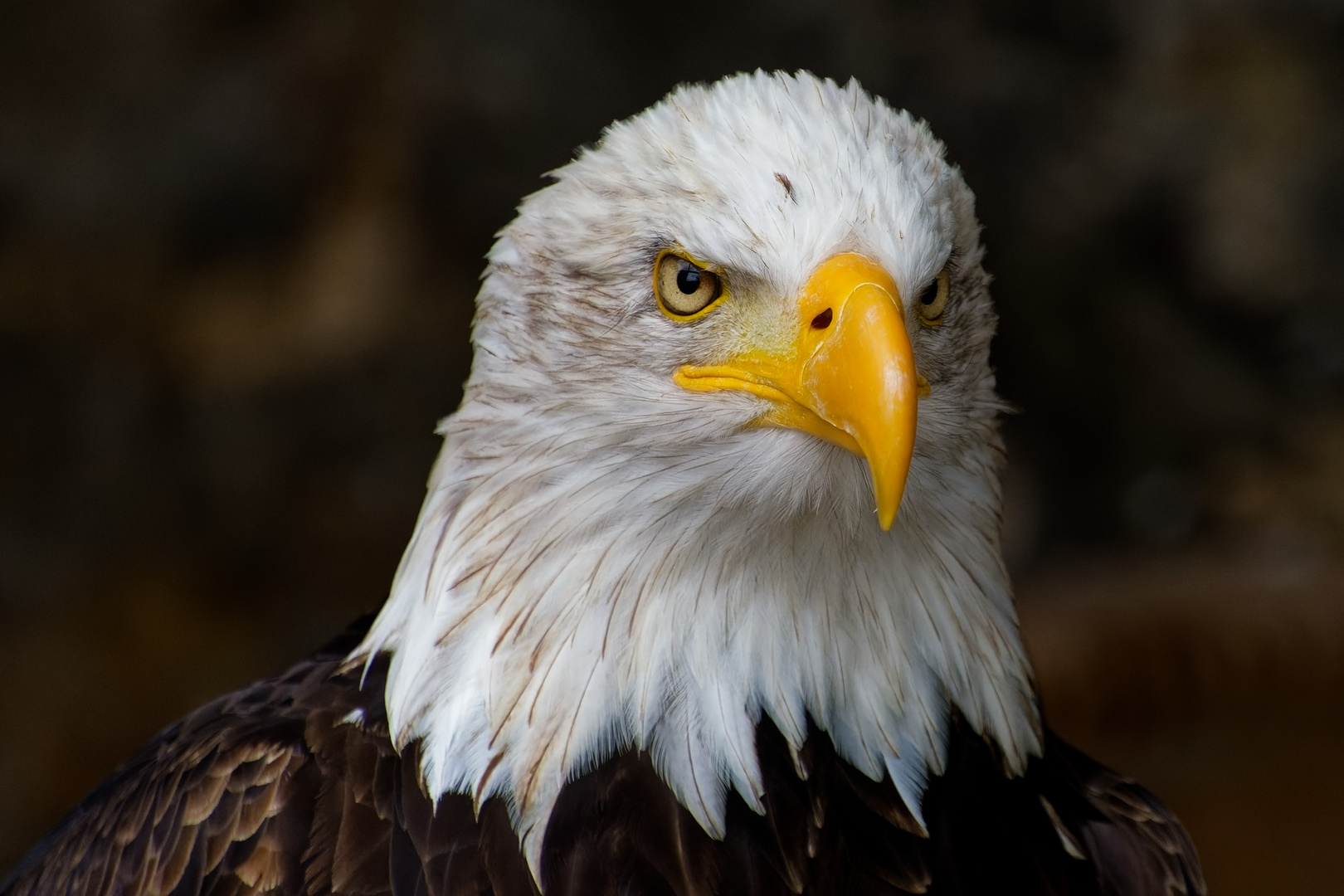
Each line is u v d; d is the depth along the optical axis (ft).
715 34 53.78
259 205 57.16
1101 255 57.26
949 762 17.25
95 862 18.04
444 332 55.62
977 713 17.40
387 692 16.85
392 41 55.77
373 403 54.70
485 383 16.96
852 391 14.80
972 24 55.57
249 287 56.95
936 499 16.89
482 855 15.79
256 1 58.08
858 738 16.74
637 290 15.98
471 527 16.55
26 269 55.36
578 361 16.26
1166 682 38.09
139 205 56.65
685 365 15.94
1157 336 57.52
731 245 15.51
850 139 15.79
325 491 53.72
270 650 51.26
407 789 16.20
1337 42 62.69
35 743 47.39
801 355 15.37
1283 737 38.68
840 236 15.33
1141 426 57.36
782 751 16.43
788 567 16.40
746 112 15.99
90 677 49.42
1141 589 40.98
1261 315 59.77
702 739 16.11
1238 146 59.52
